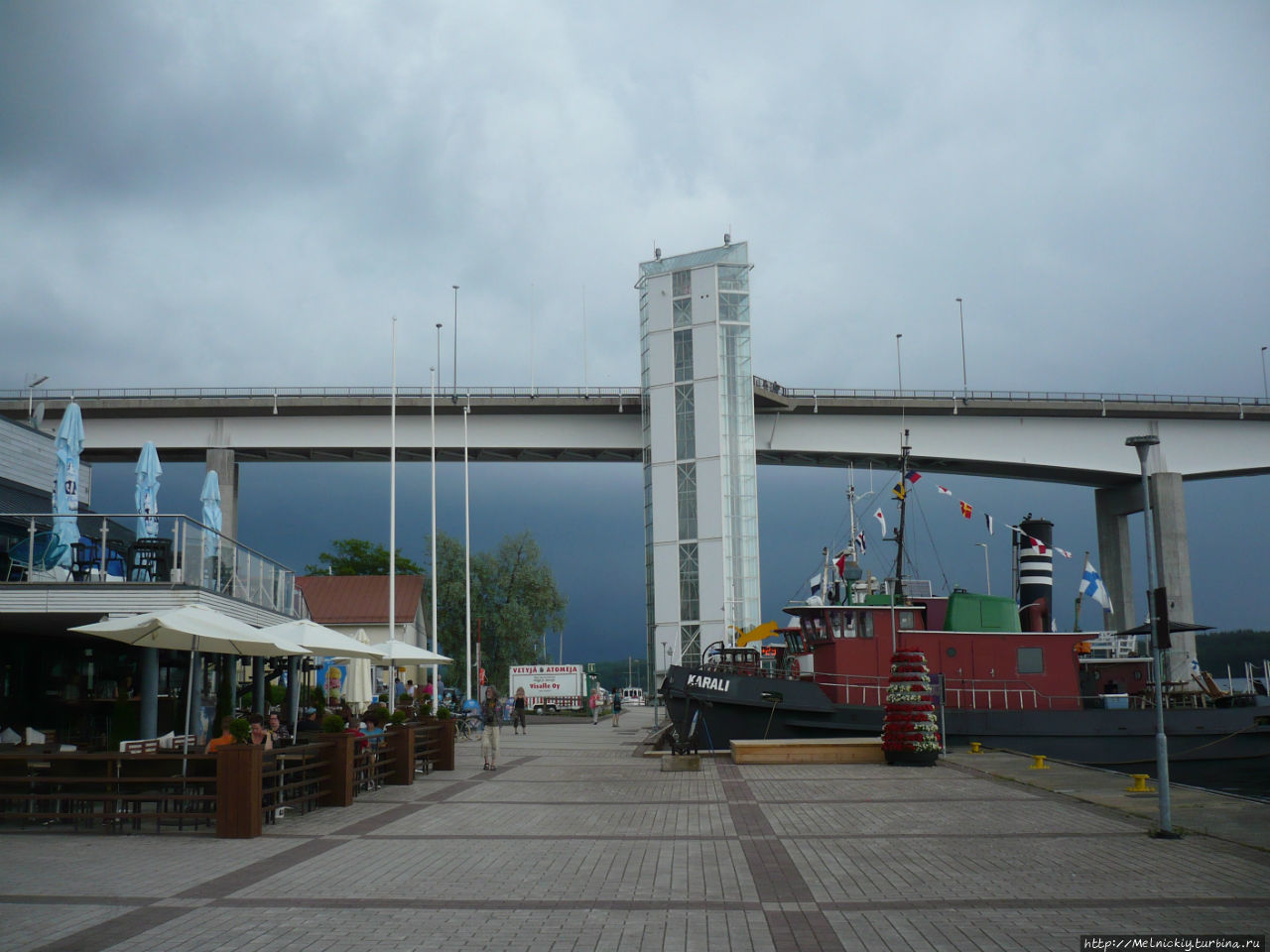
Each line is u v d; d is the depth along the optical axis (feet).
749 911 32.14
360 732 65.51
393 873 38.86
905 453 114.32
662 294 253.85
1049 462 246.88
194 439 235.61
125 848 45.11
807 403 246.27
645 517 257.96
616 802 60.80
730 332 248.11
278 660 114.73
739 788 67.67
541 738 136.36
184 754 51.52
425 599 270.26
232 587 86.22
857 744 86.69
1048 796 61.16
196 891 35.76
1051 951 27.45
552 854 42.83
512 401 244.42
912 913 31.71
